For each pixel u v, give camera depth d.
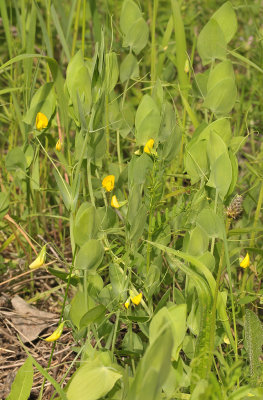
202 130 0.45
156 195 0.43
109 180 0.41
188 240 0.42
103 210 0.44
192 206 0.43
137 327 0.47
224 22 0.49
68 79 0.41
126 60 0.49
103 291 0.41
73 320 0.39
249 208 0.51
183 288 0.47
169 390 0.36
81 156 0.39
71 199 0.40
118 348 0.46
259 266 0.48
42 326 0.50
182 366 0.37
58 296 0.53
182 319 0.35
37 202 0.56
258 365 0.39
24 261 0.56
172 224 0.46
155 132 0.43
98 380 0.35
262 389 0.37
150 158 0.43
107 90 0.44
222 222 0.39
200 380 0.33
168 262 0.44
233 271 0.49
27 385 0.38
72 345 0.46
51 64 0.46
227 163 0.39
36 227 0.56
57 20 0.54
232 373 0.39
